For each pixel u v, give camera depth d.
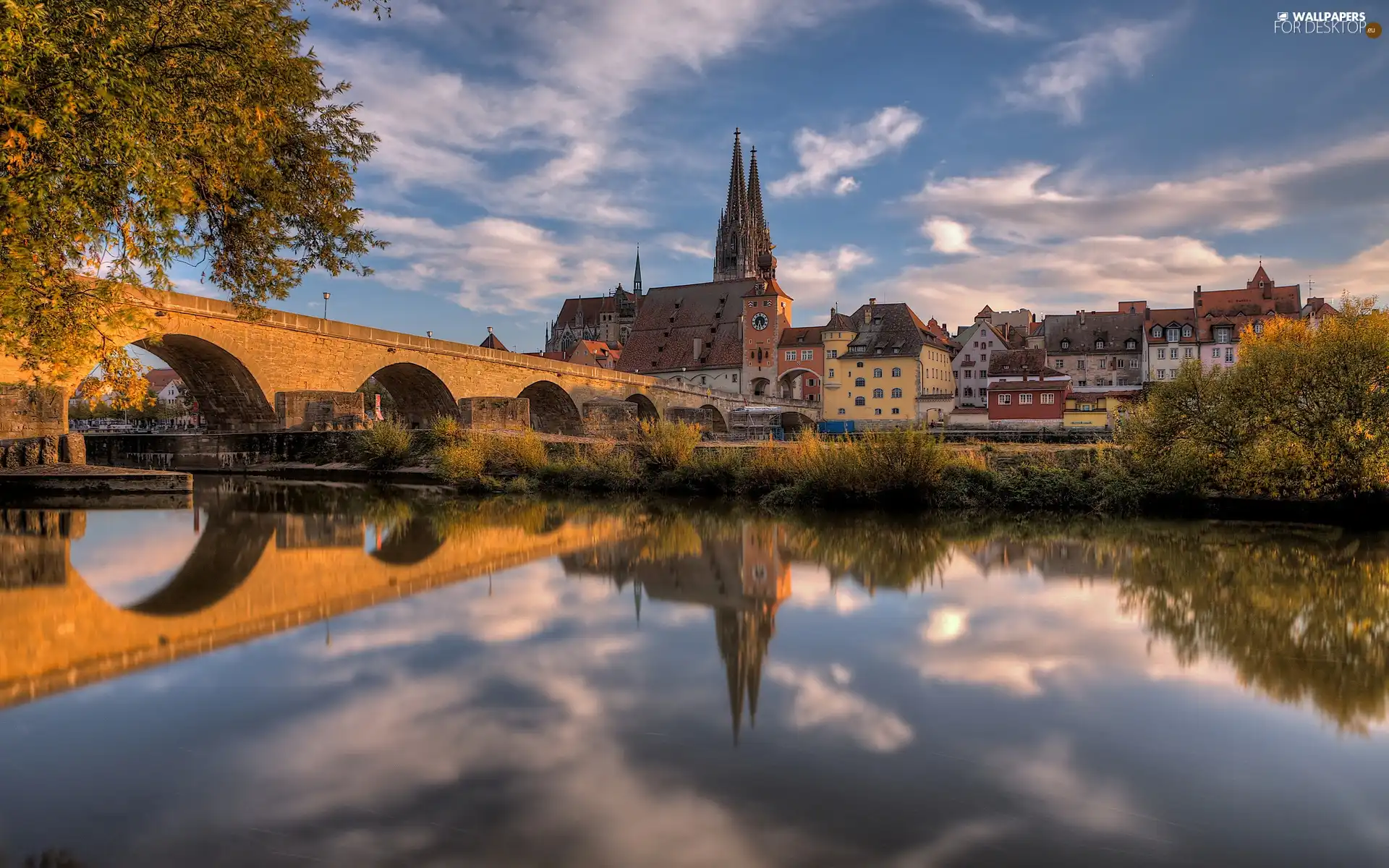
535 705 7.20
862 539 17.89
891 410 99.62
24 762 5.92
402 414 57.69
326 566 14.49
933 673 8.15
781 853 4.75
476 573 13.74
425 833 4.94
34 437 30.34
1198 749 6.27
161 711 7.00
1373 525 19.77
